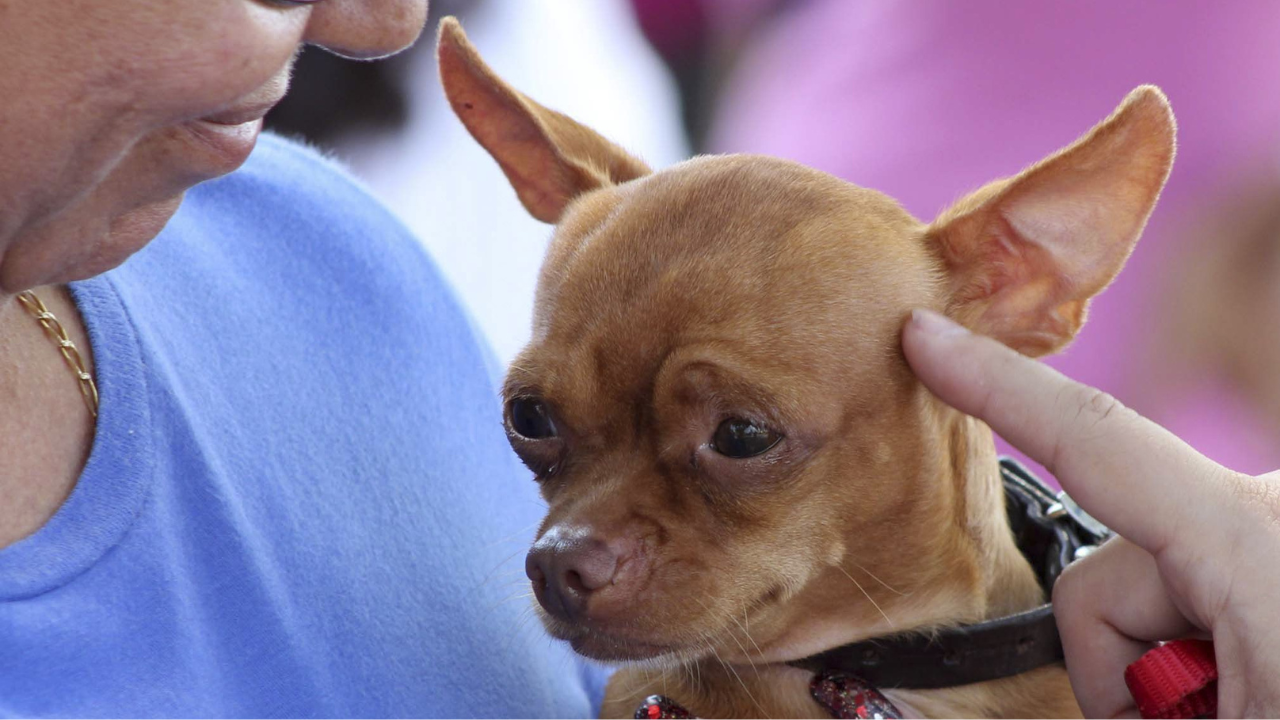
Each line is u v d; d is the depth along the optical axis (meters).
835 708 2.76
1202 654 2.06
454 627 2.44
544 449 2.68
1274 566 1.87
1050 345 2.74
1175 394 4.71
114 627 1.85
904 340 2.39
